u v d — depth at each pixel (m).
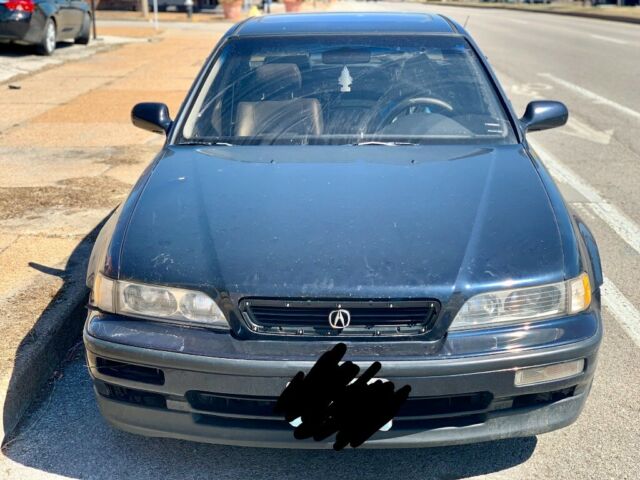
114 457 3.34
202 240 3.11
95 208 6.26
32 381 3.81
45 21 15.92
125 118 10.16
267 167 3.72
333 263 2.93
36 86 12.88
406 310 2.85
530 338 2.87
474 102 4.30
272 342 2.83
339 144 4.06
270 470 3.24
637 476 3.17
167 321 2.94
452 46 4.62
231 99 4.36
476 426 2.90
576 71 15.66
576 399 3.01
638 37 24.16
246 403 2.89
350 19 5.01
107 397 3.04
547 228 3.15
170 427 2.97
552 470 3.21
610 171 7.89
